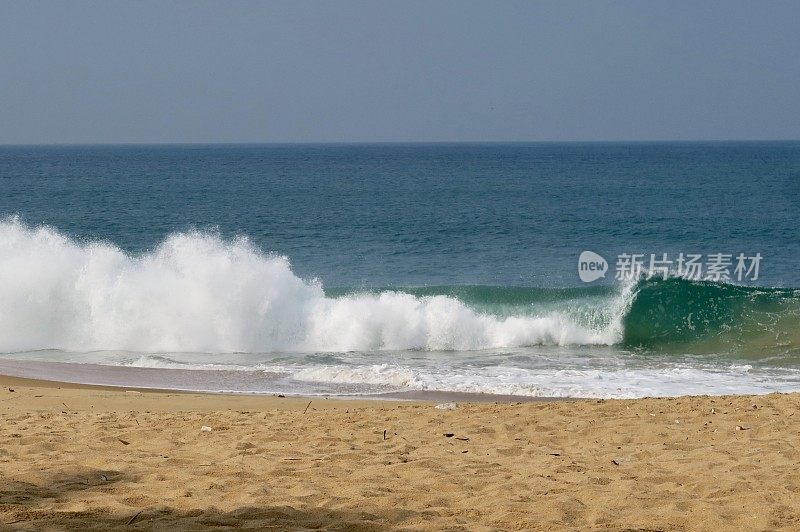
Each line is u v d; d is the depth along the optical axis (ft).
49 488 16.17
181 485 16.67
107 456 19.65
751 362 45.50
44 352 48.57
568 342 52.39
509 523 14.34
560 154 623.36
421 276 80.38
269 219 132.98
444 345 51.29
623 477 18.20
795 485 17.22
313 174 310.45
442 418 26.84
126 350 49.65
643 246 102.42
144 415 27.40
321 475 18.10
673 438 23.39
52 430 23.79
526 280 78.84
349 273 82.17
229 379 40.60
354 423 25.81
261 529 13.30
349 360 46.85
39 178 269.23
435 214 141.59
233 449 21.01
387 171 336.90
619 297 56.08
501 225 124.16
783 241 105.29
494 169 347.97
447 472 18.62
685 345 50.57
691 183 229.86
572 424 25.68
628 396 36.58
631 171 313.12
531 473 18.61
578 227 121.39
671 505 15.67
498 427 25.07
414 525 13.98
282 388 38.37
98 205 159.33
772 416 26.09
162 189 212.43
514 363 45.65
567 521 14.64
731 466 19.30
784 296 55.47
